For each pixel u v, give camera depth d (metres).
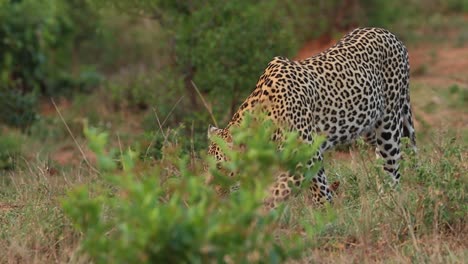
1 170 15.52
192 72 17.84
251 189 7.59
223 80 17.02
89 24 25.00
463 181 10.66
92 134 7.38
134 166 8.12
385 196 10.96
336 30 25.97
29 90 22.44
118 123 19.66
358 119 11.79
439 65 24.34
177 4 18.33
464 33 27.81
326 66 11.61
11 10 22.09
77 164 15.52
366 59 12.03
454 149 11.17
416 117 17.42
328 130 11.59
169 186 8.50
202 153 8.38
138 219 7.05
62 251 10.00
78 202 7.46
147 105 20.48
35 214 11.06
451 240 10.25
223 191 9.85
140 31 26.05
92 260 9.30
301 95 11.03
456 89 20.72
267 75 11.30
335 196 11.38
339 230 10.48
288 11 25.11
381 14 26.39
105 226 8.01
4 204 12.35
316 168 8.01
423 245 9.98
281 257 7.59
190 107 17.73
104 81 22.64
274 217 7.48
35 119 19.86
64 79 23.41
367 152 12.48
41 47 22.44
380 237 10.25
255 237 7.23
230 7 17.56
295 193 9.78
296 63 11.50
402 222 10.42
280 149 10.59
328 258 9.76
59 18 24.11
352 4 26.06
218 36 17.00
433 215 10.43
